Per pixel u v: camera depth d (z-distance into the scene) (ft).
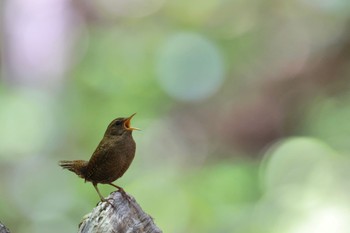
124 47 51.37
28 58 47.85
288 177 43.62
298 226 39.47
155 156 47.06
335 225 38.91
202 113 48.78
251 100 47.98
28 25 47.42
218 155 46.93
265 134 46.65
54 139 46.96
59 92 48.32
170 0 53.98
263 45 51.72
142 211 16.43
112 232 16.02
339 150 44.73
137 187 45.01
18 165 46.39
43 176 45.68
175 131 48.16
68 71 48.91
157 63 50.57
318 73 47.78
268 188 43.47
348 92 47.39
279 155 45.03
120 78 49.57
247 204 43.09
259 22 52.95
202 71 50.19
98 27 50.90
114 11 51.88
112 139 19.25
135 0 52.49
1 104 47.21
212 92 49.42
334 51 48.42
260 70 50.16
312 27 51.03
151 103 48.73
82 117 47.39
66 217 43.80
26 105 47.52
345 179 42.34
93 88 48.83
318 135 46.14
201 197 43.57
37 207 44.47
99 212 16.39
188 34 52.54
